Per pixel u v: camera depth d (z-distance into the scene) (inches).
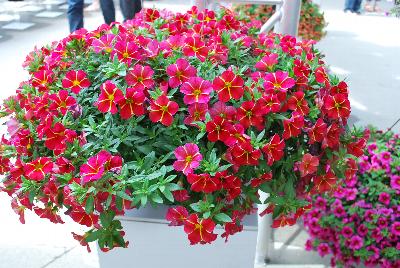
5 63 75.1
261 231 37.6
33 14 106.9
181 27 28.3
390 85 73.9
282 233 42.9
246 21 33.7
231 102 22.1
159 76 22.9
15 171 21.3
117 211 20.2
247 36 27.3
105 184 19.4
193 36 24.2
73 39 25.9
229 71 20.9
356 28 106.8
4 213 44.4
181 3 120.2
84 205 19.5
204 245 22.2
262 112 20.8
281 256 39.7
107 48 24.0
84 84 22.5
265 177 21.1
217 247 22.3
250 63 25.5
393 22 114.1
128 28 28.1
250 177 21.3
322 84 23.0
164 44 24.4
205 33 27.3
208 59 23.9
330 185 22.9
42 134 20.9
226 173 20.3
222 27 28.3
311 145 22.3
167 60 23.1
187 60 23.3
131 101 20.8
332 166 22.5
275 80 21.6
